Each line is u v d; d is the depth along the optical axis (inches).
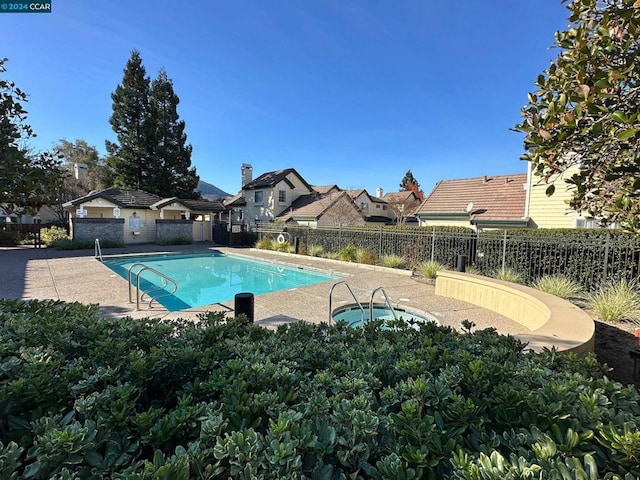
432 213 643.5
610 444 46.9
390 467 43.7
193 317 226.7
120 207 790.5
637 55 69.7
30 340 92.1
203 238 936.9
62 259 503.8
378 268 451.8
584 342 121.3
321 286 346.6
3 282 337.4
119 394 60.9
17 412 59.8
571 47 85.3
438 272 310.8
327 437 49.4
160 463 43.4
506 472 40.3
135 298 280.5
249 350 91.4
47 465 44.8
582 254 294.4
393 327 125.7
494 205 594.9
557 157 86.4
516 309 228.1
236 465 43.5
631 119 65.3
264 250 677.9
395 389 66.7
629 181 87.1
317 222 868.0
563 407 56.9
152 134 1047.6
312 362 87.7
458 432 52.2
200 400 68.1
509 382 68.2
